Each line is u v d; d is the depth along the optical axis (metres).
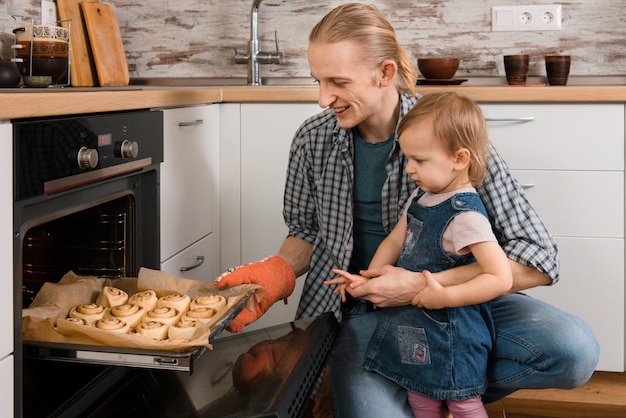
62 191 1.42
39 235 1.73
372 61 1.59
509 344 1.60
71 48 2.53
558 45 2.91
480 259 1.48
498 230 1.65
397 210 1.72
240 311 1.47
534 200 2.43
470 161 1.53
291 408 1.35
